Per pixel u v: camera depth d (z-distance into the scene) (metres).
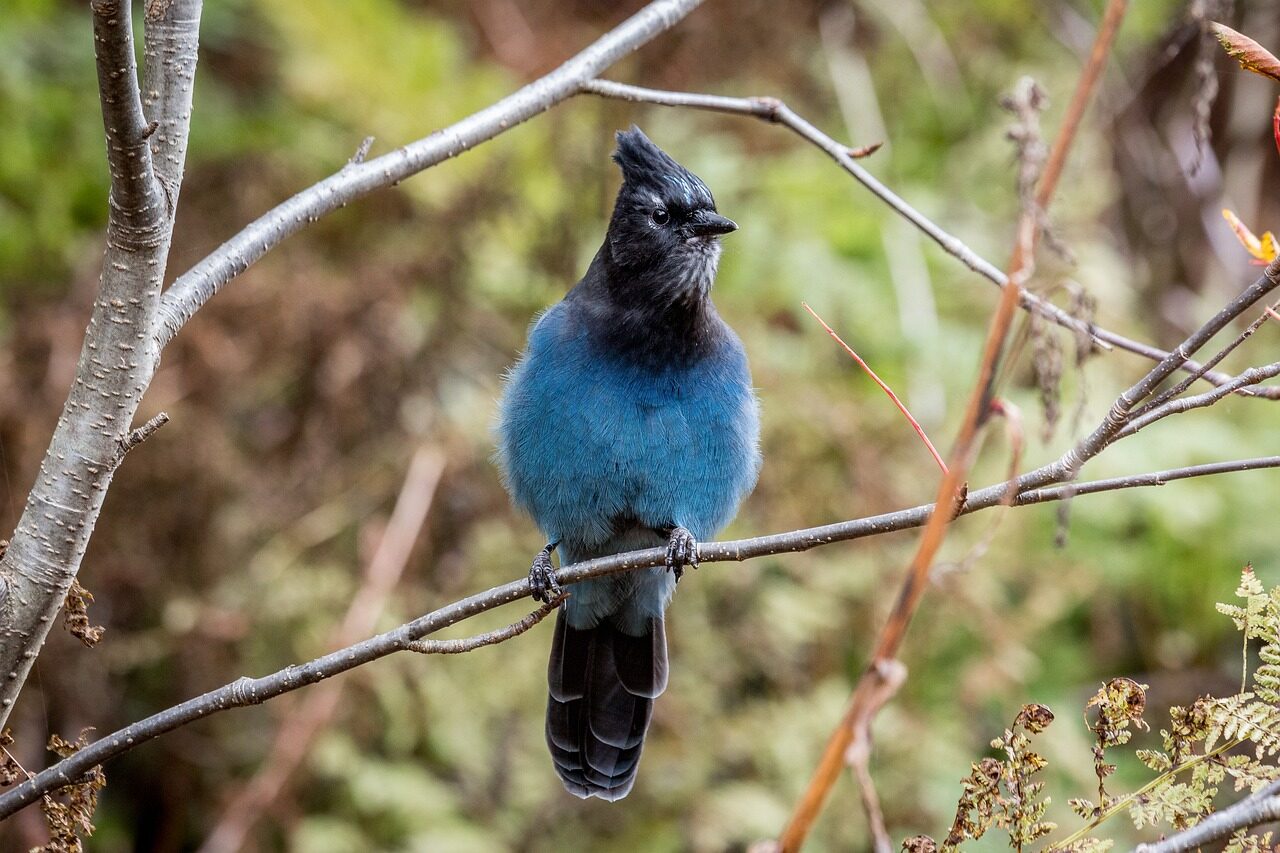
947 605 11.97
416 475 12.50
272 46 13.38
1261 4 14.48
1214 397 5.18
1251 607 5.06
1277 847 4.76
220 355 12.43
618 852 11.72
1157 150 14.90
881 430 12.56
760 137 14.46
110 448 5.46
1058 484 5.56
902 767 11.65
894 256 13.44
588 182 12.97
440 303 12.85
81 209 12.95
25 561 5.46
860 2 15.13
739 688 12.56
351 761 11.83
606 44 7.47
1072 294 4.58
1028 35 15.27
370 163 6.71
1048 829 4.95
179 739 12.30
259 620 12.35
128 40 4.89
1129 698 5.00
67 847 5.51
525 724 12.20
